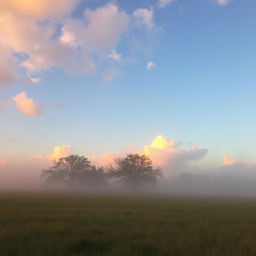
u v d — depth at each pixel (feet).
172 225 61.72
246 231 55.31
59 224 57.26
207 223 64.75
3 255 33.91
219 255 36.29
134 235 48.26
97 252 37.19
